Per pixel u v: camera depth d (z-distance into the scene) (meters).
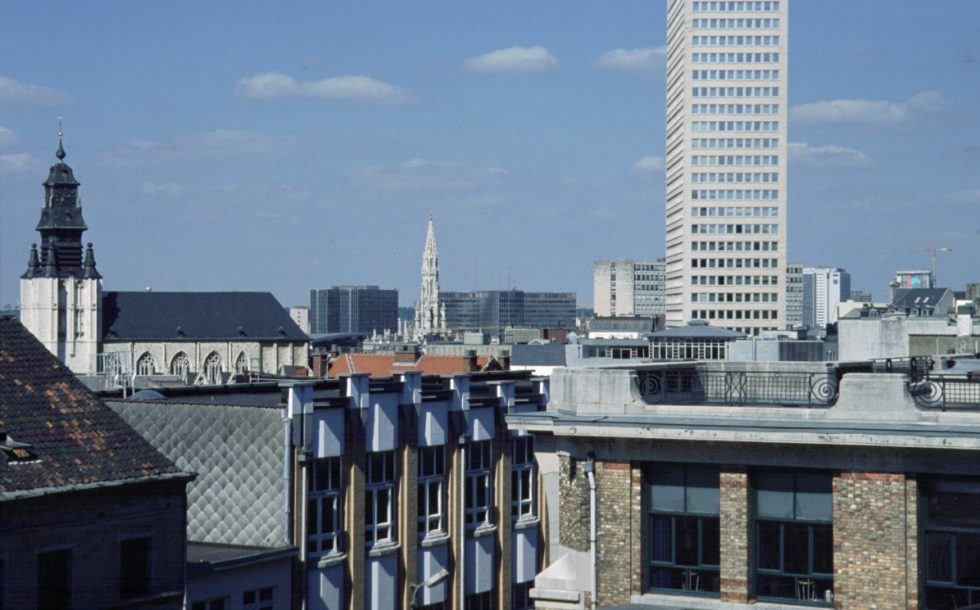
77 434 41.28
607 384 29.14
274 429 48.88
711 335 158.12
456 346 169.75
